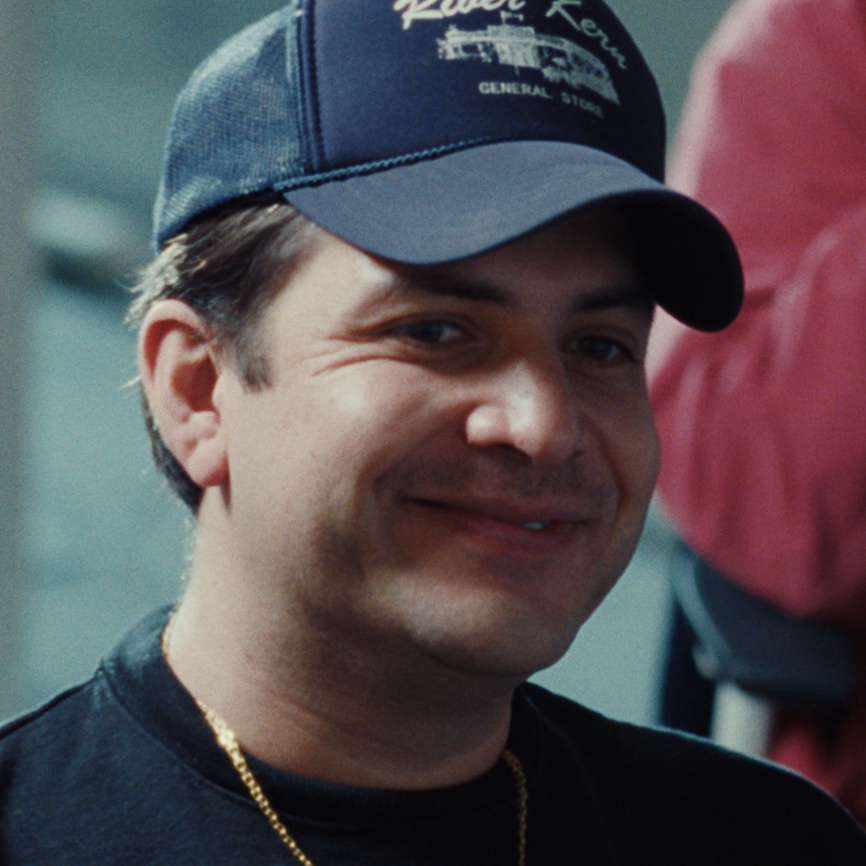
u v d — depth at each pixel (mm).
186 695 4023
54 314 17750
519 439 3641
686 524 6203
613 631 12297
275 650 3922
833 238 6035
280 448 3770
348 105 3855
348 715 3949
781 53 6438
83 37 25266
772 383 5977
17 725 4129
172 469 4262
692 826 4688
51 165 20734
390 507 3686
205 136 4055
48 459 14305
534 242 3746
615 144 4020
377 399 3654
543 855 4238
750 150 6414
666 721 6910
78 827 3891
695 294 4180
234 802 3904
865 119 6250
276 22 4062
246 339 3852
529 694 4691
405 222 3695
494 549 3713
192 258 4004
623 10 23906
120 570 12727
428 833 3998
